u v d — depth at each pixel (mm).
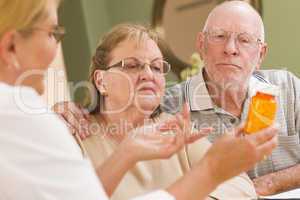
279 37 2943
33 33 598
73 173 554
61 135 568
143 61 989
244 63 1501
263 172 1645
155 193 630
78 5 3158
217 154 662
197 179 646
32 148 534
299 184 1569
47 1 603
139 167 979
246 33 1484
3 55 598
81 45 3154
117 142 1023
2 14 575
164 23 3029
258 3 2908
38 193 524
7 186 520
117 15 3213
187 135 799
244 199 1005
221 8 1530
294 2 2898
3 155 525
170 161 1013
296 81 1737
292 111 1708
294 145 1661
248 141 656
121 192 941
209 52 1519
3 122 533
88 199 554
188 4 2959
